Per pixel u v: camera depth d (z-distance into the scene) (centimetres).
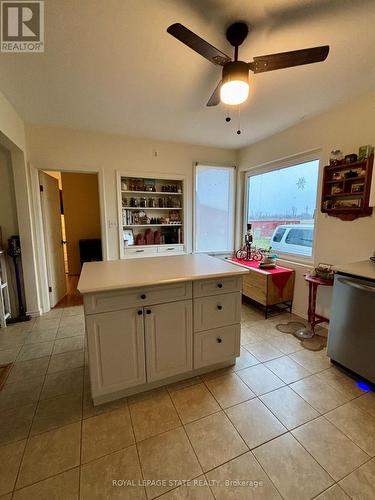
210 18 142
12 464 129
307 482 120
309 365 213
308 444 139
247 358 224
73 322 305
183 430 149
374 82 210
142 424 154
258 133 336
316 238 285
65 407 168
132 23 146
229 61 145
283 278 311
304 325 288
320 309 288
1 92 223
